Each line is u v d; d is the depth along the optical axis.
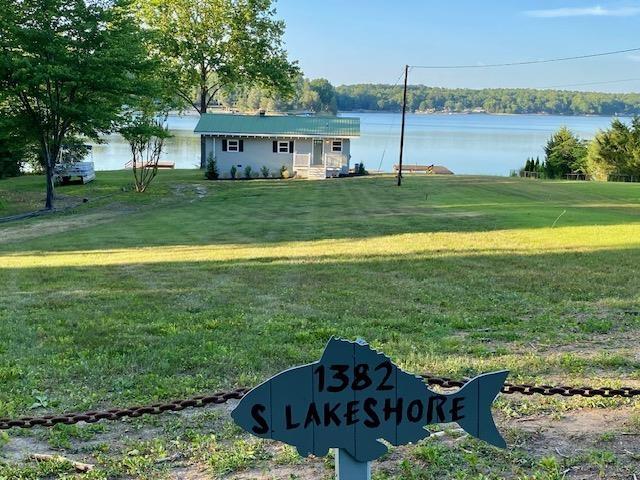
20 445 4.39
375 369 2.57
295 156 41.53
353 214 21.03
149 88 28.12
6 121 25.59
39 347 6.75
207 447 4.35
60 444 4.39
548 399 5.09
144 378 5.69
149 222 21.00
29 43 24.77
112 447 4.37
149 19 47.50
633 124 48.88
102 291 9.94
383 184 32.59
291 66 51.50
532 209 20.89
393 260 12.34
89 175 37.56
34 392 5.34
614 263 11.62
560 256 12.47
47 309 8.70
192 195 30.89
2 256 14.94
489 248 13.58
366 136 114.50
